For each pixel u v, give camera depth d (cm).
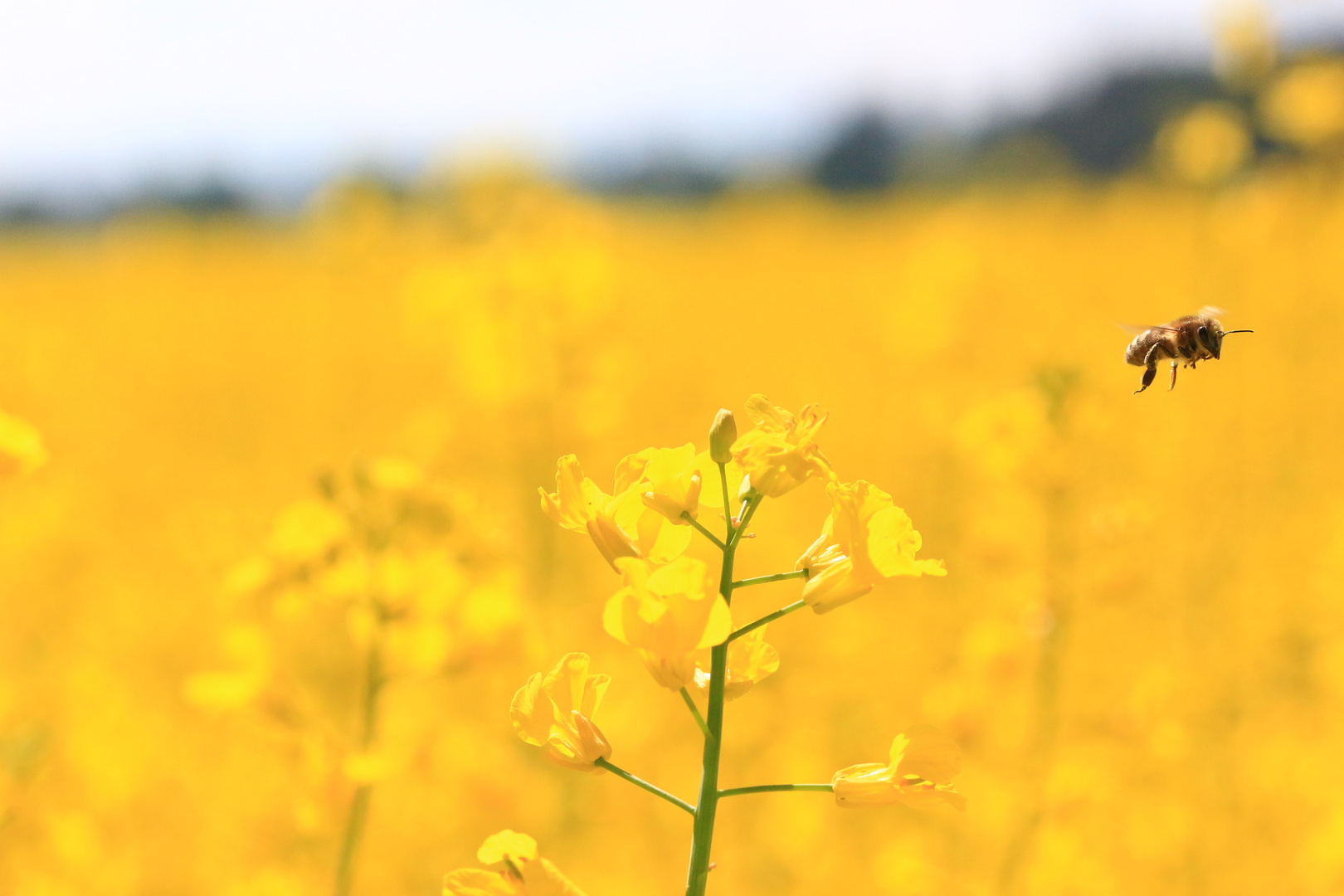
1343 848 517
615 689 641
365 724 354
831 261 2580
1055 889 413
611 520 193
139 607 816
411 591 352
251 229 4234
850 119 5597
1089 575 453
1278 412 1202
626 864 545
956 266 1195
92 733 528
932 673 696
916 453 1132
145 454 1404
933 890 434
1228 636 746
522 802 499
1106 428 468
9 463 320
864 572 186
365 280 1783
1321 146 1089
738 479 204
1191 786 573
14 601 823
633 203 5269
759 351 1873
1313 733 662
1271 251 1205
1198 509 1010
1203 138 1152
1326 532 932
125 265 2709
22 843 384
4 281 2770
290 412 1602
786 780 627
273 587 353
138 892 460
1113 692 593
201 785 571
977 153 4341
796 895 559
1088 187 3750
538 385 702
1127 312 1703
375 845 509
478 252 730
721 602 174
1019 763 455
